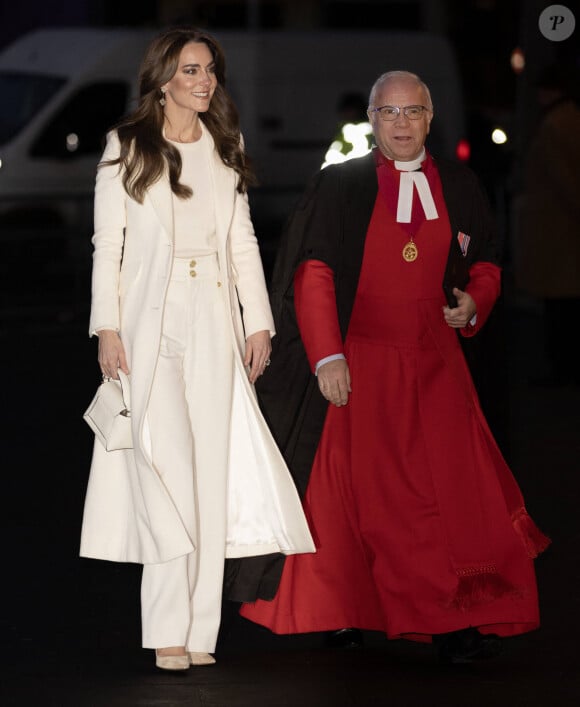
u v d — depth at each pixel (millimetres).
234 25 87688
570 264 33656
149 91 16703
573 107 33500
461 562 17109
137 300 16703
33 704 15914
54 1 77562
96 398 16906
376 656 17625
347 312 17516
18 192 48250
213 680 16703
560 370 34438
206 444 16969
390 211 17375
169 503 16531
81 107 49000
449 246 17469
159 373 16703
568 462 27172
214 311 16859
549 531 22750
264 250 48156
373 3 89562
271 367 17688
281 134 49219
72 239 45281
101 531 17188
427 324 17422
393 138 17344
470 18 86750
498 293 17812
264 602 17500
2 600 19734
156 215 16594
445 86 50750
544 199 33656
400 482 17297
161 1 81562
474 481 17375
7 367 37812
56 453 28312
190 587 16969
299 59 49344
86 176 48781
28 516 23906
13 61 50406
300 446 17594
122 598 19844
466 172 17781
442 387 17438
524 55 45656
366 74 50094
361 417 17469
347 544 17484
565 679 16734
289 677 16812
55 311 45219
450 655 17219
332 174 17594
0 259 44750
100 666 17188
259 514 17344
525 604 17219
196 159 16875
